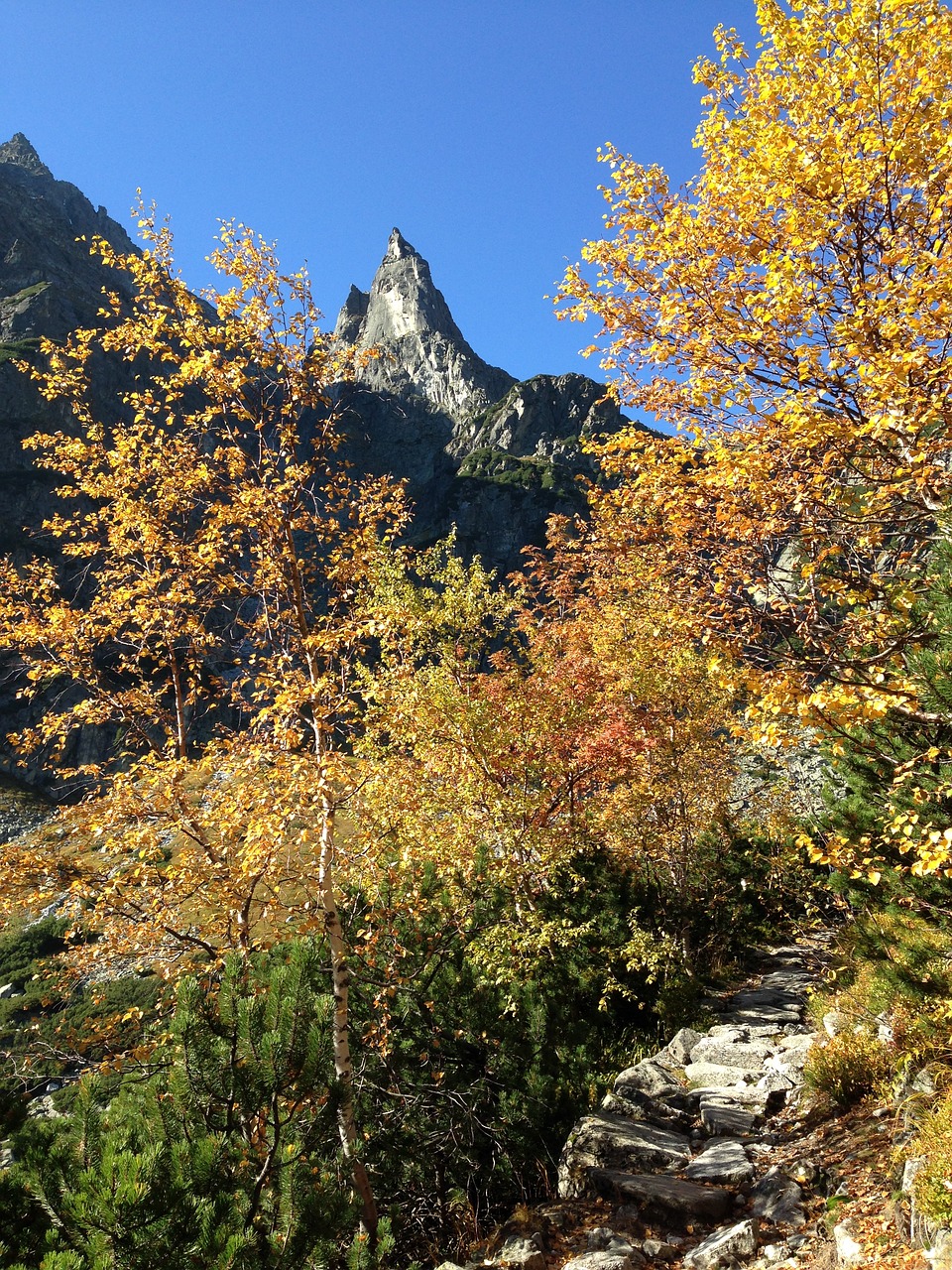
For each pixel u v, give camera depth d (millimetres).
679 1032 12234
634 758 16312
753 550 7801
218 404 9992
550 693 16062
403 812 11883
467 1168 9492
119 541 11188
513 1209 9047
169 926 10266
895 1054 8055
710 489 7891
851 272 7379
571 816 15719
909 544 7836
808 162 6727
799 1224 6520
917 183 6719
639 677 16219
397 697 10547
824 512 7316
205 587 11031
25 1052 9805
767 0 7137
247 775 9023
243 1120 6586
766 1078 10039
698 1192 7461
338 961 8289
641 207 8609
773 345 7355
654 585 9000
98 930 10750
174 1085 6332
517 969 11875
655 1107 9609
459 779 14664
